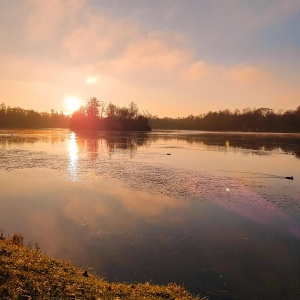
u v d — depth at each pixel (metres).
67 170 32.44
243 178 30.25
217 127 174.25
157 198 22.12
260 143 73.56
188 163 39.44
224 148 60.44
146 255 13.36
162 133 123.81
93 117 148.88
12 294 7.67
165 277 11.64
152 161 40.47
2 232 14.69
